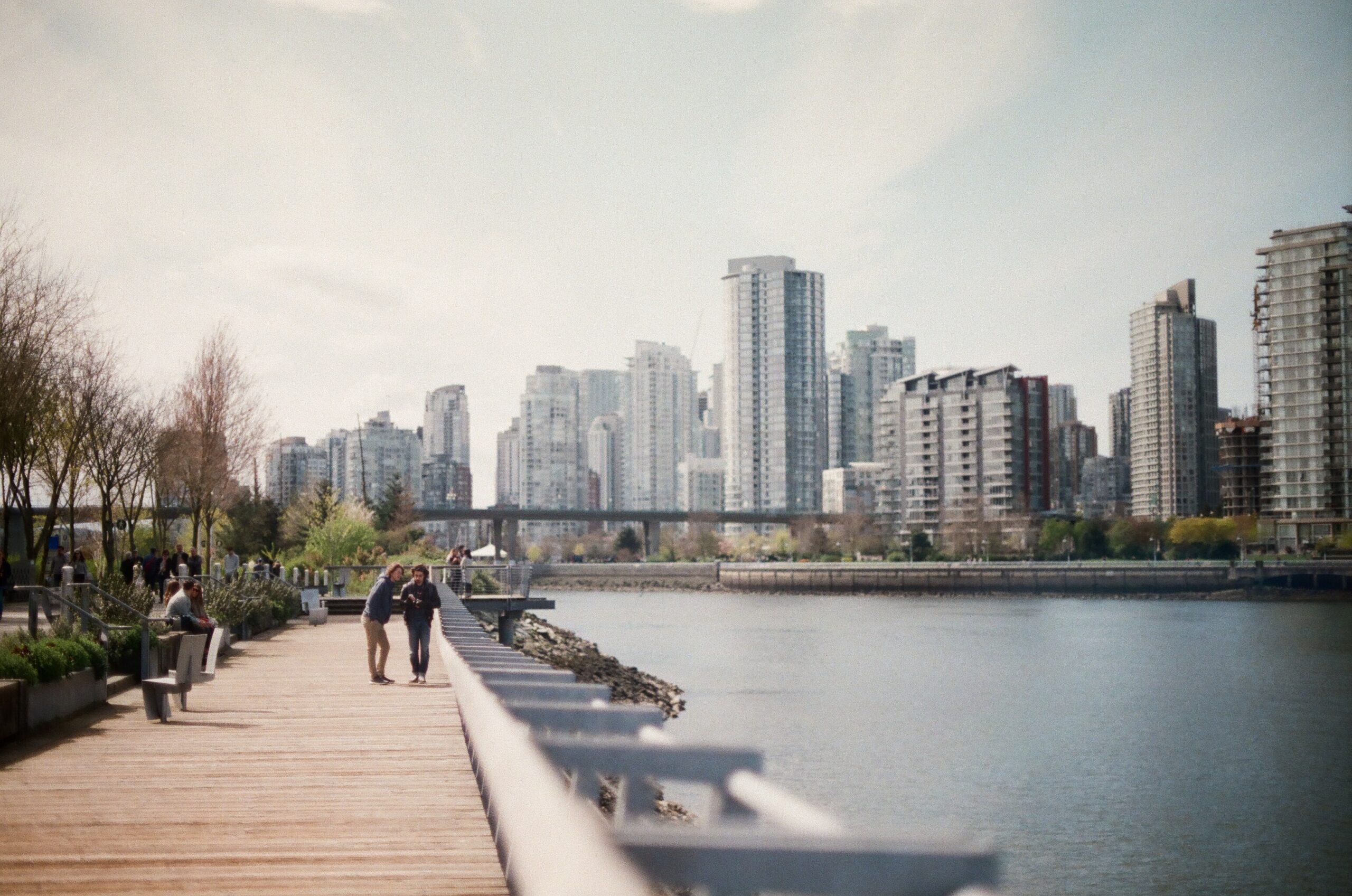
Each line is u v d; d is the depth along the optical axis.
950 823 32.78
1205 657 82.00
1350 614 132.62
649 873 2.58
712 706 53.97
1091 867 28.89
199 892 8.20
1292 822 33.34
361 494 112.88
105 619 23.69
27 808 11.20
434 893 8.12
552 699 8.53
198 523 58.81
